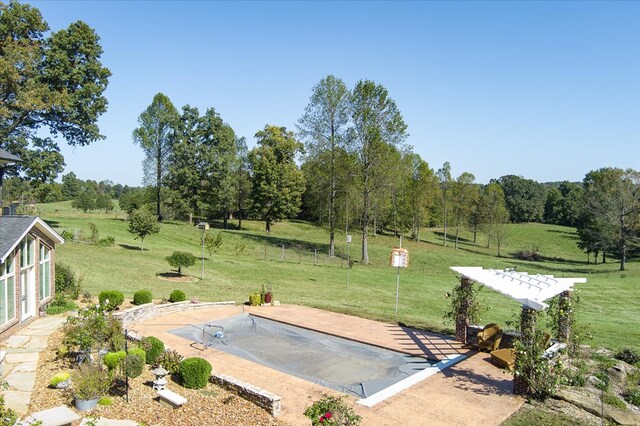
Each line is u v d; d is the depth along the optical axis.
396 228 70.81
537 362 11.50
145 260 30.80
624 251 47.47
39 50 33.97
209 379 11.95
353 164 40.78
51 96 33.16
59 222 44.22
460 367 13.72
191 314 19.58
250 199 63.34
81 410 9.33
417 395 11.57
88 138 37.81
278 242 48.22
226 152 59.25
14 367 11.36
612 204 48.16
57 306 17.33
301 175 66.50
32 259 16.14
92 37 36.91
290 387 11.96
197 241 45.66
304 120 41.97
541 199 102.56
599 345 17.27
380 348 15.52
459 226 69.94
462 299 16.19
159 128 56.88
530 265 49.16
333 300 24.52
